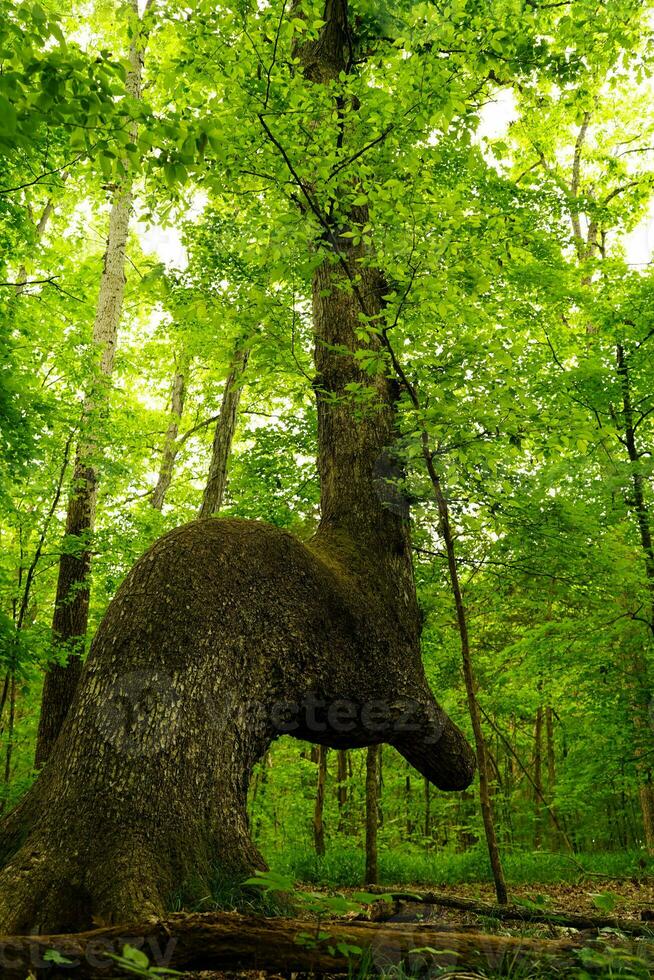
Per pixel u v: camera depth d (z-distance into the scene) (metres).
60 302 9.74
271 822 15.77
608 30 8.81
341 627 5.34
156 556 4.72
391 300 5.38
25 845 3.51
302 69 7.63
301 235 5.62
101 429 10.34
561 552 7.44
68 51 3.66
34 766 9.27
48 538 10.77
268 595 4.94
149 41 12.11
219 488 11.90
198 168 4.25
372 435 6.68
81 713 4.00
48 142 7.13
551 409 6.36
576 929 3.72
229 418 12.19
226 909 3.38
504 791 17.08
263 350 6.75
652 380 10.55
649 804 12.09
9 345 7.78
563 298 10.62
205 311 6.77
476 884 9.76
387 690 5.46
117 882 3.27
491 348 5.37
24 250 8.38
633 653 10.16
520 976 2.65
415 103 6.23
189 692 4.12
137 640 4.21
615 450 10.88
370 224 5.59
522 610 12.40
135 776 3.74
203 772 3.96
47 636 9.26
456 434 5.39
